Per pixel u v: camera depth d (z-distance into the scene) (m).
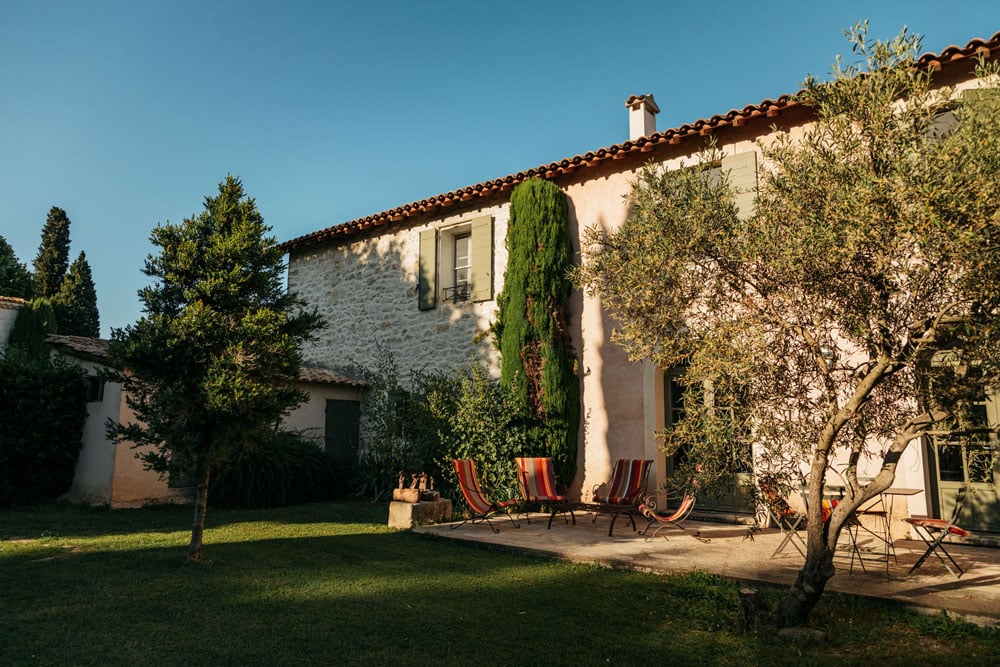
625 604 4.40
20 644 3.45
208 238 5.88
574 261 9.83
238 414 5.53
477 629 3.83
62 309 27.08
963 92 3.69
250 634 3.68
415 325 11.84
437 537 6.88
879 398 4.16
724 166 8.34
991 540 6.19
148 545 6.27
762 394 4.05
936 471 6.75
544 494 7.96
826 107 3.82
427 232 11.84
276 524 7.88
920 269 3.37
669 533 7.07
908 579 4.86
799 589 3.92
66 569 5.22
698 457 4.25
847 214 3.37
